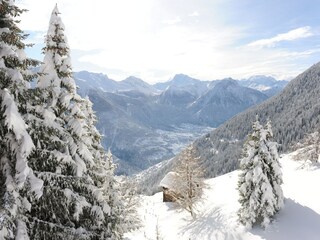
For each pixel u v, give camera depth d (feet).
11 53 31.12
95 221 46.44
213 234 110.22
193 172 141.59
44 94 40.34
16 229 31.65
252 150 104.22
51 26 44.24
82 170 42.98
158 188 440.86
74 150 42.91
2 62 30.96
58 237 38.63
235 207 125.70
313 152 183.42
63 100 43.34
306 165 183.01
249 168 104.17
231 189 160.86
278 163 102.89
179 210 151.02
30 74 35.35
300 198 115.96
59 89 42.75
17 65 32.65
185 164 142.31
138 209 175.01
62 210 40.63
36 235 36.24
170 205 177.58
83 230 43.47
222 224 114.73
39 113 37.55
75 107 44.98
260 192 100.53
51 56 44.27
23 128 30.01
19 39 33.32
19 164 30.58
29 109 35.12
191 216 142.20
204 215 134.51
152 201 196.24
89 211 45.93
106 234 48.26
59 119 42.55
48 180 37.55
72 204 43.09
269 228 100.01
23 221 33.53
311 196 115.96
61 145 39.50
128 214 98.89
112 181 70.49
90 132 57.72
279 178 102.89
